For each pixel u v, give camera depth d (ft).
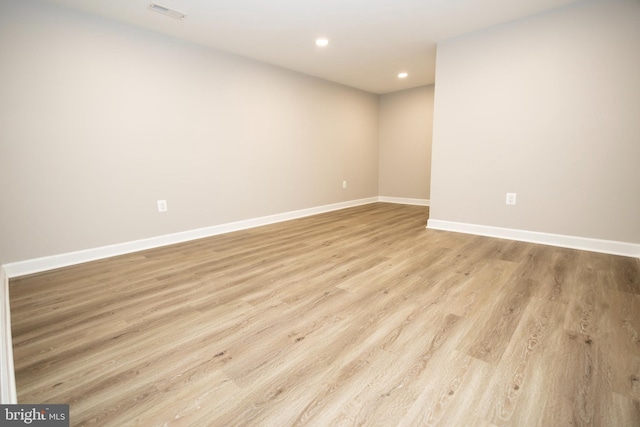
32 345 4.52
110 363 4.10
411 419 3.14
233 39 10.11
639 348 4.18
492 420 3.10
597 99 8.08
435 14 8.60
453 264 7.70
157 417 3.21
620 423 3.02
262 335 4.72
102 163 8.60
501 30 9.26
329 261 8.16
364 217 14.52
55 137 7.77
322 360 4.10
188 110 10.30
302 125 14.35
